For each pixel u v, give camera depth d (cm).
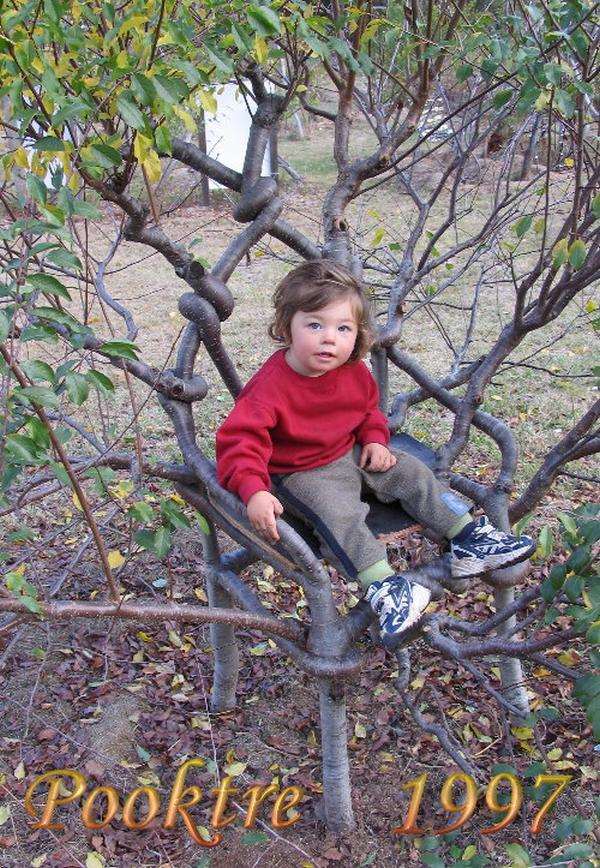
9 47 170
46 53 193
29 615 192
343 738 243
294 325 217
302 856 248
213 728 299
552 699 299
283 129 1421
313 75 381
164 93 179
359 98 322
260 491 207
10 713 306
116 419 528
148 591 370
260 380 224
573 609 191
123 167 218
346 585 373
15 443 164
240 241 255
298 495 221
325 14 268
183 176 979
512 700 279
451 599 363
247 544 229
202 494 243
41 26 179
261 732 297
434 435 500
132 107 177
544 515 412
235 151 989
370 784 271
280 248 864
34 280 159
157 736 295
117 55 185
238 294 773
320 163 1206
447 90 355
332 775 246
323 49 220
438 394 280
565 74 196
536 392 554
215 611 213
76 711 306
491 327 657
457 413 265
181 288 790
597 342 633
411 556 358
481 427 278
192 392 241
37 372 161
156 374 236
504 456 265
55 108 188
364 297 222
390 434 268
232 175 260
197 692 317
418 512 230
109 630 344
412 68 364
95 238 925
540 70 197
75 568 375
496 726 291
